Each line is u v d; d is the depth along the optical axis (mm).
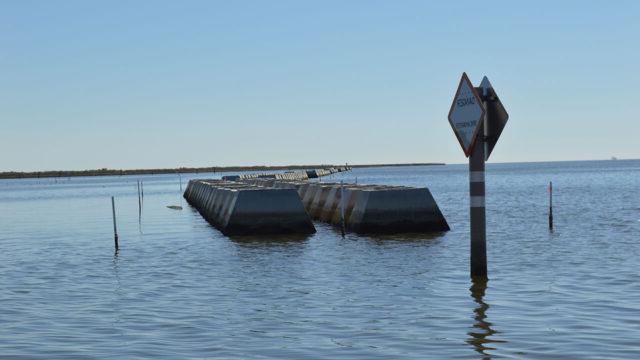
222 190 40062
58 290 18562
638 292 16281
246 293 17328
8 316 14844
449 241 29094
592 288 16969
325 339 12047
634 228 34875
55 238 35531
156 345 11805
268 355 10977
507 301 15305
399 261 23203
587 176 155125
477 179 17156
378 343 11672
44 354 11320
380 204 32188
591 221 39719
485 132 16297
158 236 35312
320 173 192875
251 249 27828
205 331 12867
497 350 11008
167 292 17781
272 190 33000
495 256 24109
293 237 32094
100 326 13539
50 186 190625
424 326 12922
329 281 19172
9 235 38250
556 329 12430
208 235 34938
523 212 48500
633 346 11133
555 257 23609
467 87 16016
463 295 16188
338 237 31438
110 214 56000
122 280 20281
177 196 96375
